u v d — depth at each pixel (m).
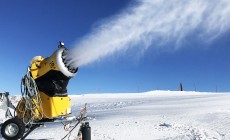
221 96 36.31
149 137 13.02
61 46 9.80
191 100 32.81
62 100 10.36
